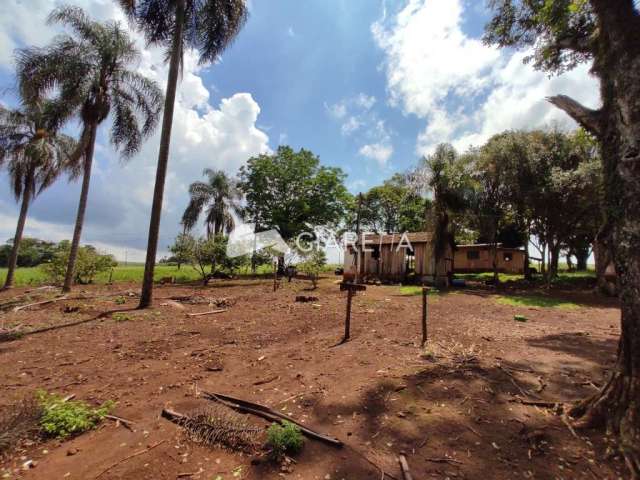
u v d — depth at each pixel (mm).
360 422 3021
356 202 28812
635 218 2664
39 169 15961
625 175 2729
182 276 22625
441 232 16609
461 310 9352
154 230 9766
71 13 12336
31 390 3781
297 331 6676
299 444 2617
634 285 2686
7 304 10133
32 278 19438
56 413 2961
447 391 3598
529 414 3107
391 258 19766
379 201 33969
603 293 13070
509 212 17891
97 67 12898
